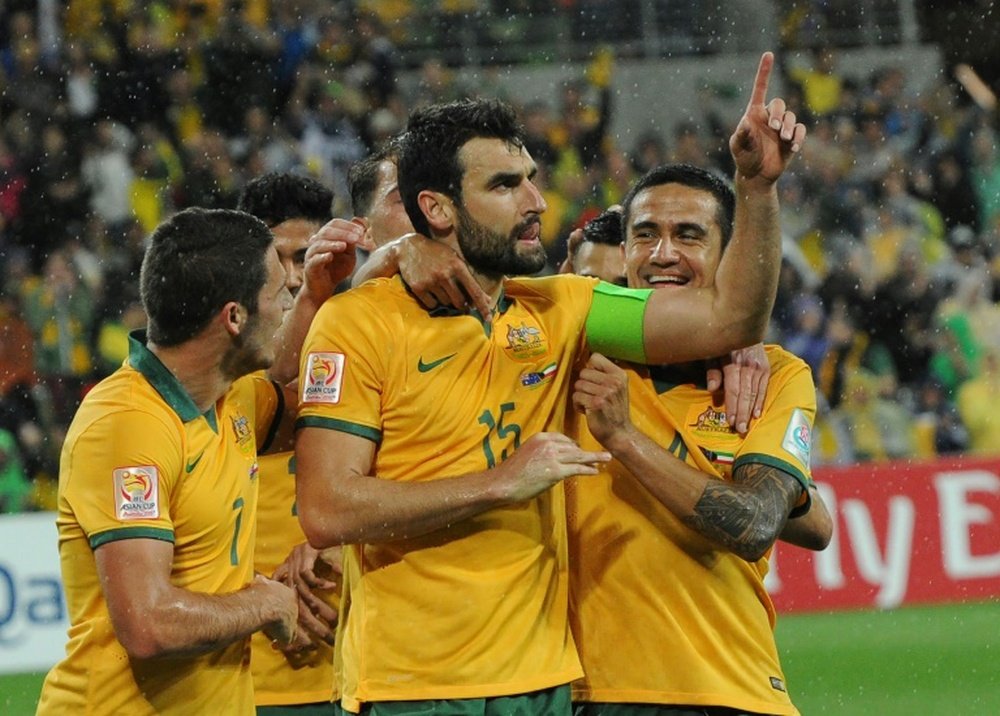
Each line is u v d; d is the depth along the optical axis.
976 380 35.81
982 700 21.05
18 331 32.09
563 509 9.34
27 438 30.58
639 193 9.91
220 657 8.93
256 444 9.90
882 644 24.52
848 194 38.84
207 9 37.66
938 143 40.19
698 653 9.27
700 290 9.07
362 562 8.92
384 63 39.00
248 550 9.23
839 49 41.84
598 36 41.62
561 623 9.07
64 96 35.81
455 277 8.64
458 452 8.76
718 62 41.66
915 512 27.31
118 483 8.39
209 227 8.78
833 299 36.66
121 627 8.28
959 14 41.84
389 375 8.74
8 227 33.88
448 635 8.62
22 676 22.62
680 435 9.51
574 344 9.27
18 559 22.92
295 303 10.14
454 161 8.72
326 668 11.08
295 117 37.47
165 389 8.68
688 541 9.32
